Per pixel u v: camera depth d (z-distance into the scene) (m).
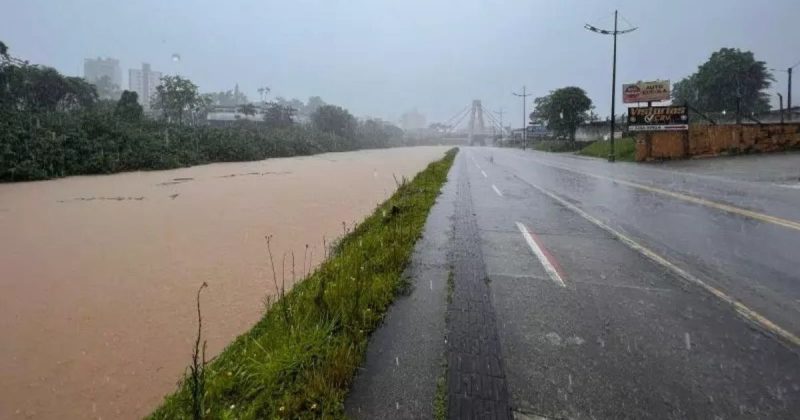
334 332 3.04
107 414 2.49
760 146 22.19
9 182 13.48
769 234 6.04
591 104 43.19
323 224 7.53
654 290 3.93
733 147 22.06
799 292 3.85
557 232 6.41
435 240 5.93
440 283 4.15
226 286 4.45
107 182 13.91
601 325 3.21
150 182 14.12
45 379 2.83
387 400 2.30
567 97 42.66
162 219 7.89
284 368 2.54
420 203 9.03
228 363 2.70
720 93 35.81
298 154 37.41
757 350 2.82
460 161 28.98
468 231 6.50
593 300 3.70
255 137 31.44
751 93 35.41
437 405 2.26
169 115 34.78
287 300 3.70
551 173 17.66
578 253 5.22
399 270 4.48
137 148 18.98
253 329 3.29
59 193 11.20
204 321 3.65
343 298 3.52
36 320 3.66
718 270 4.49
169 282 4.56
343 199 10.59
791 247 5.35
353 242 5.85
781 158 19.62
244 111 50.03
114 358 3.08
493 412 2.20
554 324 3.23
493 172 18.64
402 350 2.84
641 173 16.19
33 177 14.13
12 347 3.22
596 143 38.03
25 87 24.44
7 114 16.42
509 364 2.67
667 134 22.20
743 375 2.53
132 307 3.92
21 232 6.77
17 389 2.73
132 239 6.38
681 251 5.24
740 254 5.07
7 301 4.04
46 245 6.01
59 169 15.16
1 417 2.46
